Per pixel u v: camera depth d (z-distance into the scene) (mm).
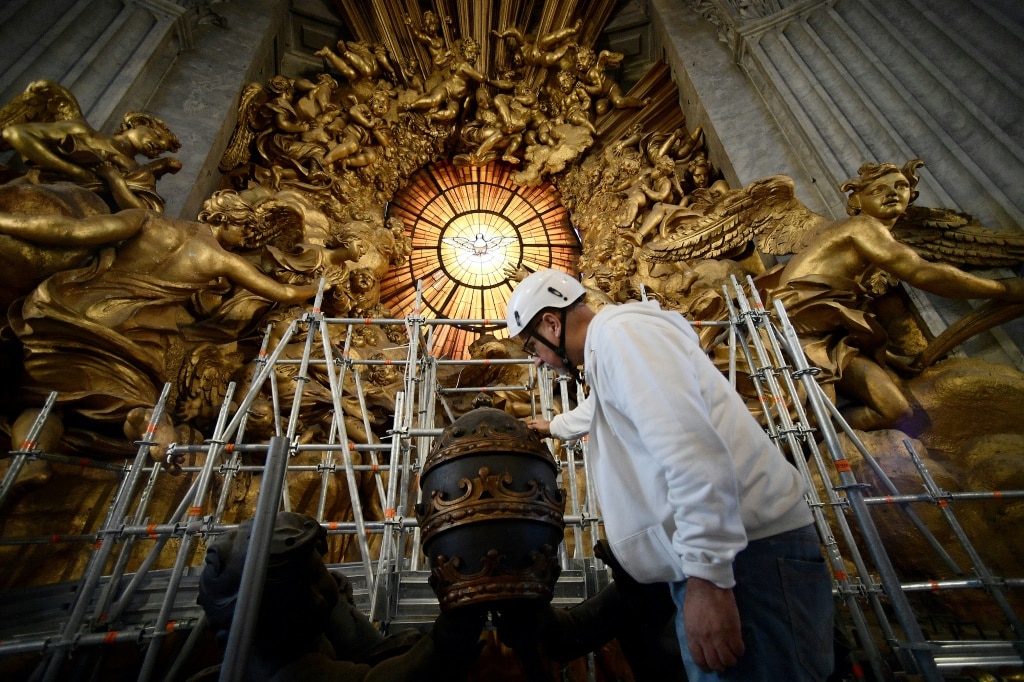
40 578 2914
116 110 5047
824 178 5340
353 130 7242
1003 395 3494
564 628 1445
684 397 1048
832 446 1913
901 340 4246
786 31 6500
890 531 3184
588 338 1324
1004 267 4078
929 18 5355
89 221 3592
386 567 2082
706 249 5352
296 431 4406
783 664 1054
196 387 4145
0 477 2953
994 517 3125
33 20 4973
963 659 1867
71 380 3412
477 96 8062
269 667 1276
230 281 4512
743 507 1132
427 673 1070
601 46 9156
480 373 5391
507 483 1085
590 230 7133
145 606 2242
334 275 5492
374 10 8242
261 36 7055
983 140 4578
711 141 6746
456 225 7695
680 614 1189
